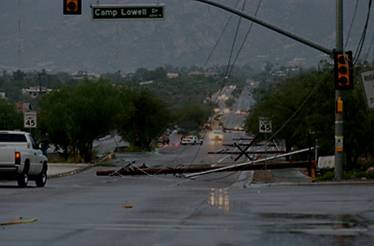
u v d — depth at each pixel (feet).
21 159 140.77
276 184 153.07
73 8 140.46
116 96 317.01
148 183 179.52
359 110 177.47
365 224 73.92
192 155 370.53
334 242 61.87
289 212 85.92
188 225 74.49
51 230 70.64
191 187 153.58
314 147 193.36
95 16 144.87
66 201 104.27
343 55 144.77
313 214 83.41
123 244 61.72
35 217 81.76
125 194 121.60
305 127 209.56
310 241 62.59
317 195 111.65
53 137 313.32
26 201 103.81
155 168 227.40
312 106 199.11
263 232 68.54
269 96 291.58
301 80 269.44
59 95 306.96
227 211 88.17
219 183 178.29
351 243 61.26
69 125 295.28
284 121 249.55
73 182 181.68
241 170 226.17
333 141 185.47
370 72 131.34
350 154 184.85
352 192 117.29
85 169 260.42
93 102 301.43
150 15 144.36
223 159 303.68
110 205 97.76
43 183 153.58
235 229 70.95
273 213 85.05
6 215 83.87
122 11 145.48
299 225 73.46
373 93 131.23
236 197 111.24
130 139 428.15
